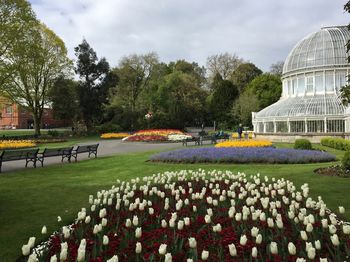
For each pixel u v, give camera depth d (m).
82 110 47.44
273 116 31.19
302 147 18.48
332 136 27.16
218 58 71.56
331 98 30.16
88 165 14.70
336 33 33.53
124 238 4.62
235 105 55.00
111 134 42.53
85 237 4.85
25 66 34.09
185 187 8.45
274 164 13.64
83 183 10.07
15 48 30.14
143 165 14.05
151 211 5.55
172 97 56.44
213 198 7.26
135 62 58.28
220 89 63.06
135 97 59.78
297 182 9.31
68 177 11.34
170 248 4.23
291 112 30.00
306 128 28.70
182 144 28.36
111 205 6.78
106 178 11.05
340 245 4.36
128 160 16.02
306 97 32.53
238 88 69.38
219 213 5.79
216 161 14.25
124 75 57.50
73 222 5.97
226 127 58.09
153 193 7.86
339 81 32.00
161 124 49.59
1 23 29.41
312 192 8.01
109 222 5.37
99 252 4.10
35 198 7.97
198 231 4.81
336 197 7.45
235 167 12.85
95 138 41.50
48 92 40.84
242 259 3.93
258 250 4.13
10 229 5.64
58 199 7.84
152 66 59.44
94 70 49.16
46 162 16.42
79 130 45.66
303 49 34.50
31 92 38.69
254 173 11.15
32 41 33.50
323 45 32.88
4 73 30.39
